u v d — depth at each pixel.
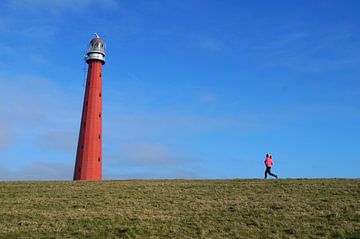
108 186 47.06
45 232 29.30
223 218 32.03
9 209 35.97
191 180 52.47
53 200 39.47
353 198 36.66
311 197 37.91
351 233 27.67
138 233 28.94
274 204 35.56
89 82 90.25
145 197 40.09
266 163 51.81
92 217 32.69
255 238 27.70
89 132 86.94
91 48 91.50
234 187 44.47
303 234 27.98
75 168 86.56
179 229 29.70
